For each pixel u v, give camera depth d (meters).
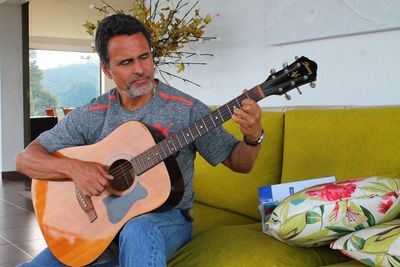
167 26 3.19
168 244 1.66
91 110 1.95
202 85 3.41
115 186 1.81
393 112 1.86
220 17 3.21
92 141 1.96
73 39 11.75
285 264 1.58
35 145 1.99
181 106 1.81
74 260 1.82
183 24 3.26
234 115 1.58
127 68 1.77
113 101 1.92
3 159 6.59
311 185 1.88
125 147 1.80
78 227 1.83
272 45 2.83
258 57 2.94
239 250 1.66
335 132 1.99
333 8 2.45
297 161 2.09
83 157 1.87
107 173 1.80
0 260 3.23
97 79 12.94
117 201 1.77
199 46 3.40
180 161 1.80
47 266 1.83
